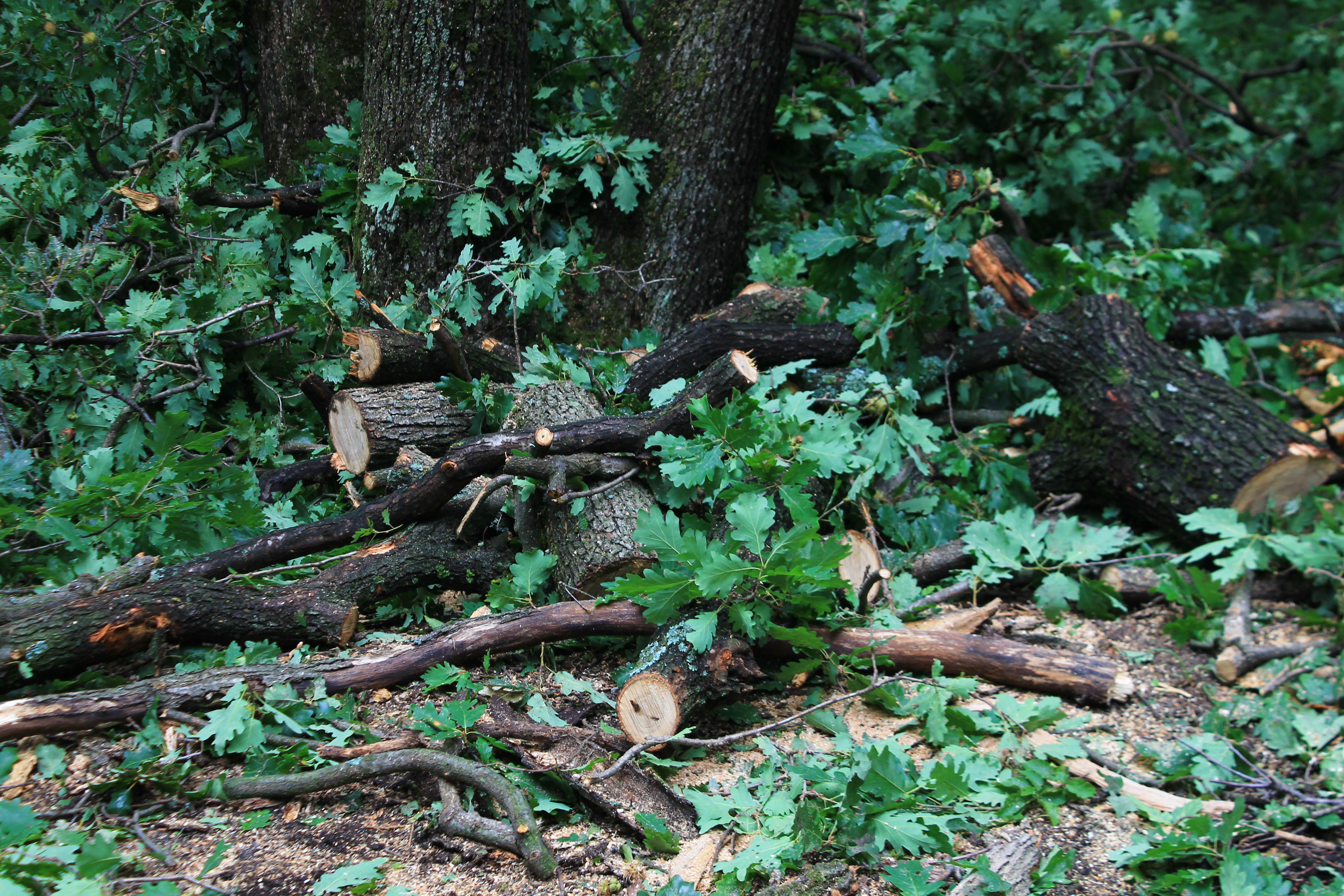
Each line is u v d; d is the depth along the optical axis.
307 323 4.04
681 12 4.58
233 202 4.45
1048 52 5.72
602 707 2.82
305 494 3.79
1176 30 6.93
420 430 3.65
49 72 4.53
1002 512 3.93
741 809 2.43
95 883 2.00
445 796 2.36
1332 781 2.74
